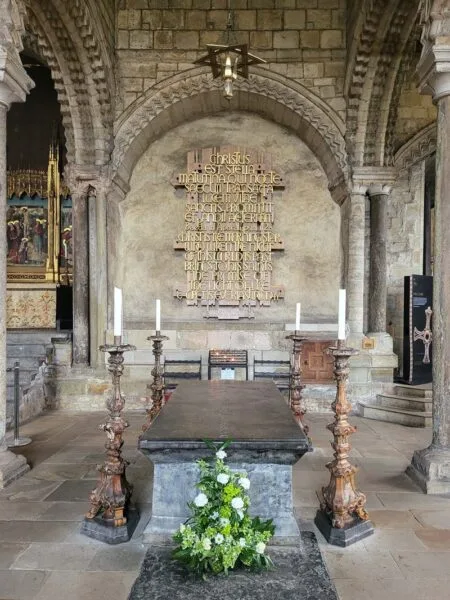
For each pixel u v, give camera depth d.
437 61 4.46
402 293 9.20
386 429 6.92
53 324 10.19
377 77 7.60
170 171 8.90
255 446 3.13
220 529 2.90
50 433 6.55
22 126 10.92
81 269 8.26
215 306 8.80
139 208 8.89
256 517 3.12
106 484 3.56
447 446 4.61
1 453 4.78
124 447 5.82
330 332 8.60
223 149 8.79
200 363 8.54
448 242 4.62
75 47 7.16
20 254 10.76
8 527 3.69
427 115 9.05
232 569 2.98
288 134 8.90
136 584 2.81
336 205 8.86
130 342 8.55
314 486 4.55
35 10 6.64
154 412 5.22
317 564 3.06
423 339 8.18
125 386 8.23
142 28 8.16
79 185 8.12
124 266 8.87
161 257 8.85
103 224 8.15
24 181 10.69
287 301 8.81
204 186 8.79
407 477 4.83
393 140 8.16
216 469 3.01
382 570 3.11
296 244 8.84
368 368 8.17
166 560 3.08
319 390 8.16
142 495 4.32
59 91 7.73
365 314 8.74
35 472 4.95
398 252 9.23
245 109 8.80
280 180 8.77
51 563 3.17
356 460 5.41
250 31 8.14
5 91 4.69
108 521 3.51
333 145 8.12
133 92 8.15
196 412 3.97
